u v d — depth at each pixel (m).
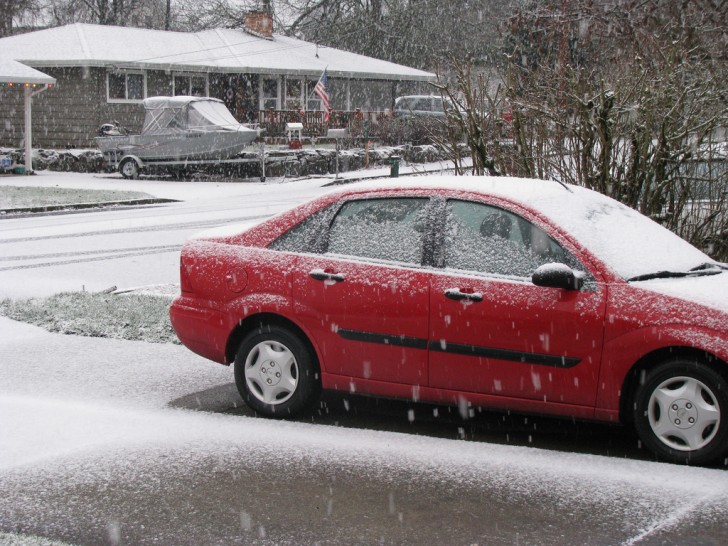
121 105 39.34
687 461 5.81
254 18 46.81
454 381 6.36
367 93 48.59
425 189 6.69
